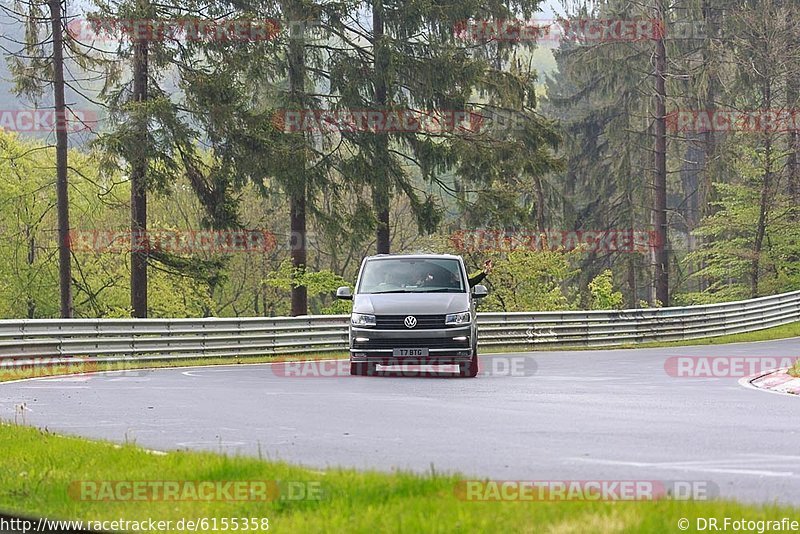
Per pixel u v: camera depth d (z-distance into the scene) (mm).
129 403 58750
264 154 139000
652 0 191125
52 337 93500
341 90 148625
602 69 198500
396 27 152625
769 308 157375
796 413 52406
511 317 123875
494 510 25281
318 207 152750
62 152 134250
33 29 130125
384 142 151000
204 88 133500
